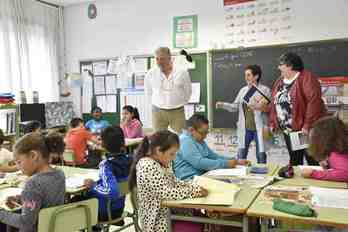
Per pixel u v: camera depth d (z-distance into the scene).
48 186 1.91
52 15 5.86
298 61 3.22
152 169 1.91
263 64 4.60
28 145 1.93
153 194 1.89
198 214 1.90
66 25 6.04
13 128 4.57
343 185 2.05
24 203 1.85
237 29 4.83
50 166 2.04
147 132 5.47
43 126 5.30
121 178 2.45
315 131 2.19
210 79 4.92
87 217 2.07
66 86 6.06
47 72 5.79
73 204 1.98
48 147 2.04
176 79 3.80
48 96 5.82
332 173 2.15
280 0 4.56
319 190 1.91
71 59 6.05
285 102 3.28
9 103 4.31
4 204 2.01
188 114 5.09
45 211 1.83
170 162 2.13
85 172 2.79
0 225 2.28
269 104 3.89
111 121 5.77
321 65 4.32
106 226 2.46
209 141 4.98
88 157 4.62
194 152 2.59
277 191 1.93
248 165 2.70
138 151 2.11
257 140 4.05
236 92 4.77
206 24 5.01
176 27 5.20
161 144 2.00
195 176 2.37
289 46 4.46
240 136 4.21
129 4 5.52
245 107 4.10
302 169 2.40
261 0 4.67
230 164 2.62
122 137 2.56
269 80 4.57
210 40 4.99
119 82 5.66
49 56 5.81
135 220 2.27
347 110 4.20
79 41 5.96
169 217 1.85
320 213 1.56
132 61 5.54
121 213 2.52
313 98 3.08
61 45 6.03
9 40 5.11
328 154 2.19
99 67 5.81
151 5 5.36
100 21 5.77
